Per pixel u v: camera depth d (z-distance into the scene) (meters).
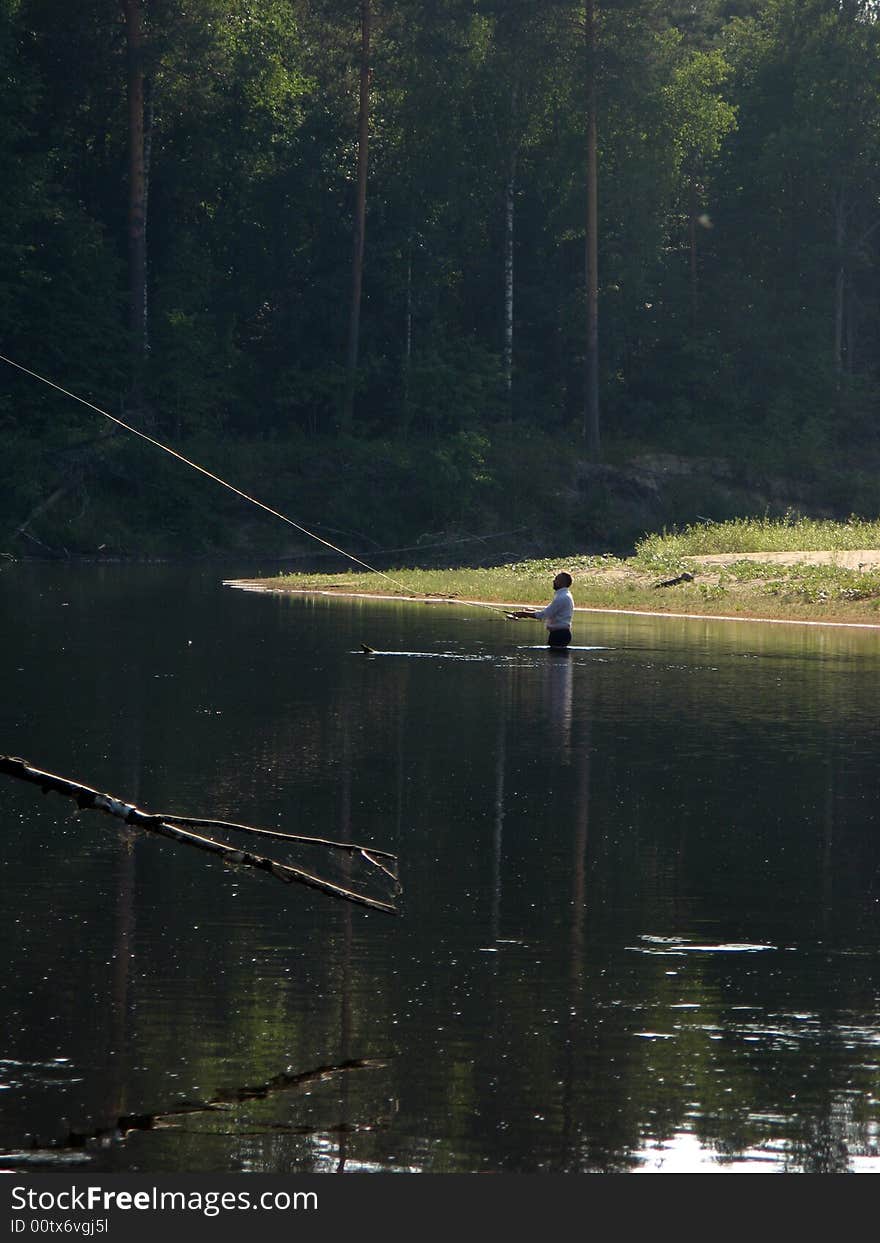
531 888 14.52
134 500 87.38
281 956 12.37
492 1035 10.66
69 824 17.14
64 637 39.38
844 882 14.80
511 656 35.81
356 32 94.56
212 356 93.62
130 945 12.62
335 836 16.39
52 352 87.56
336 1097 9.66
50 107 90.62
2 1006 11.12
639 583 56.03
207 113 93.94
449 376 95.38
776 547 64.62
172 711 25.83
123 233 95.44
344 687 29.48
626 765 20.94
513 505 94.25
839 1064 10.19
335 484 92.12
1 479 83.06
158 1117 9.39
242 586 62.09
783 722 25.06
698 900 14.08
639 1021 10.93
